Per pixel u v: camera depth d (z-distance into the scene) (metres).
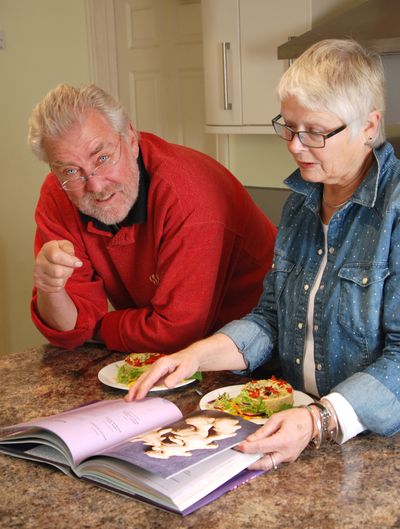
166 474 1.15
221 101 3.19
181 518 1.12
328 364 1.51
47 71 4.04
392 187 1.40
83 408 1.46
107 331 1.93
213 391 1.57
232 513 1.12
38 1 3.96
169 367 1.50
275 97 2.97
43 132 1.71
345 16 2.47
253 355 1.64
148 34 4.03
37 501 1.20
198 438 1.26
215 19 3.10
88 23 4.01
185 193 1.81
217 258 1.85
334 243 1.49
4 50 3.95
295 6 2.84
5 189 4.05
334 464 1.26
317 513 1.12
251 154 3.51
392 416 1.31
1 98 3.97
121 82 4.16
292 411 1.27
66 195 1.97
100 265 2.00
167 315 1.82
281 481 1.21
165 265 1.84
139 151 1.86
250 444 1.21
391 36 2.14
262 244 2.11
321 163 1.39
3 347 4.20
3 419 1.53
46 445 1.35
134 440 1.26
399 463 1.25
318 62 1.35
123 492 1.19
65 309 1.90
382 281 1.40
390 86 2.34
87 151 1.70
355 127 1.36
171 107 4.04
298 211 1.62
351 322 1.44
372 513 1.11
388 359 1.35
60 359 1.89
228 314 2.10
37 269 1.73
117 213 1.80
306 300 1.55
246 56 3.04
